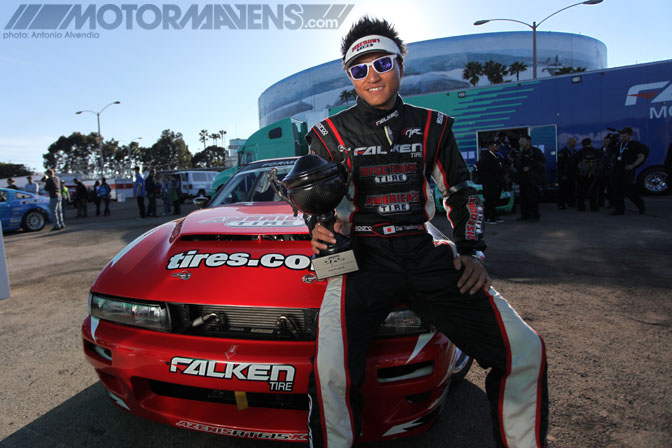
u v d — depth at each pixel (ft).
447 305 4.08
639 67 31.71
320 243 4.14
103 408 6.67
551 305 10.39
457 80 185.16
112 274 5.74
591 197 27.12
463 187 4.44
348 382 3.78
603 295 10.98
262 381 4.51
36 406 6.74
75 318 10.91
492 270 13.83
